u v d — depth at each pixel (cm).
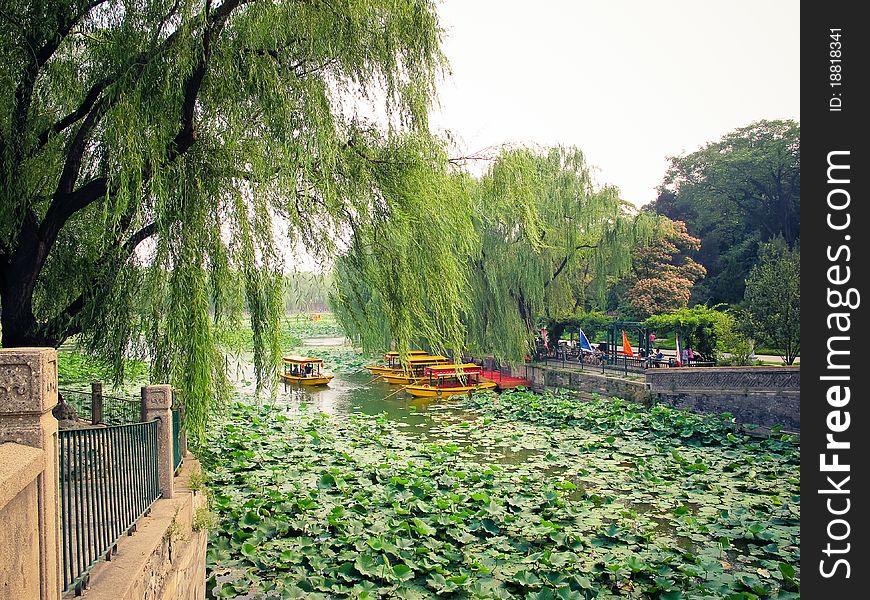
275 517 786
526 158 1290
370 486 949
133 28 679
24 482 232
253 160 670
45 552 261
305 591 602
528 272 2144
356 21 714
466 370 2294
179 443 738
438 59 831
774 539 766
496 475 1046
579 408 1705
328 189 716
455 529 765
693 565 687
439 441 1367
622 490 1005
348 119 798
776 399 1442
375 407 1905
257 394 768
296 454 1155
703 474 1098
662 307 3002
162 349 684
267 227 696
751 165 3900
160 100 643
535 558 684
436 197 837
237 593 596
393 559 677
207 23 660
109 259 761
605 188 2359
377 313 1015
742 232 3997
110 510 396
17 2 667
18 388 258
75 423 830
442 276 844
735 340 1923
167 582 464
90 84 773
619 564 672
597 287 2525
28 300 722
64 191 710
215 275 670
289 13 703
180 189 647
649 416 1565
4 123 670
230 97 677
